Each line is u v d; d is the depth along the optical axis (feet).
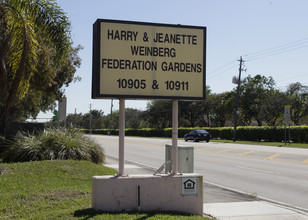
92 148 46.42
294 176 42.60
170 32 23.09
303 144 111.96
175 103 23.17
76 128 48.03
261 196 30.86
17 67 32.60
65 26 33.86
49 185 27.76
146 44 22.70
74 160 38.58
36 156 40.57
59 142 42.45
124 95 22.17
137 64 22.50
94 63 22.31
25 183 27.81
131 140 155.02
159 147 102.01
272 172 46.19
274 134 135.85
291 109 176.86
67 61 67.87
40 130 55.01
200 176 22.12
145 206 21.13
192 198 21.89
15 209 20.89
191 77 23.30
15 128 53.62
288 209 25.53
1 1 31.50
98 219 18.56
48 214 19.61
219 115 246.88
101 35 22.06
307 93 174.40
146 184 21.20
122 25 22.38
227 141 143.02
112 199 20.68
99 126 372.17
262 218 22.65
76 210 20.39
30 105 90.43
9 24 31.63
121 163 21.63
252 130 146.30
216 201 28.55
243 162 58.59
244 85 197.57
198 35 23.53
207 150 86.69
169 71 22.98
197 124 277.03
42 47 39.70
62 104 52.47
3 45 30.86
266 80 196.24
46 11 33.17
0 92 30.94
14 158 40.42
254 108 194.59
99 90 21.86
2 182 27.35
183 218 19.51
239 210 25.02
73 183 29.40
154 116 277.64
